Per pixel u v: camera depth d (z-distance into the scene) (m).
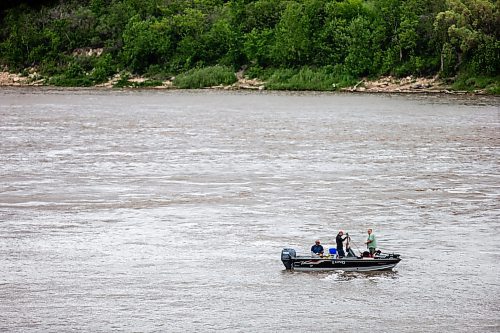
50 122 157.00
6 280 63.47
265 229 77.31
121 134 139.62
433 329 55.59
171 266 67.00
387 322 56.69
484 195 91.44
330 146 126.44
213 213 82.81
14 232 75.69
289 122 159.00
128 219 80.44
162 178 99.88
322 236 75.12
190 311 58.16
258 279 64.56
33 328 55.38
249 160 112.69
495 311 58.53
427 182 98.38
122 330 55.09
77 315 57.31
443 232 76.44
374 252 67.75
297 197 90.00
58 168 106.12
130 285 62.72
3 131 142.12
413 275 65.50
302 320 56.91
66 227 77.44
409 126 152.25
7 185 95.25
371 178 100.62
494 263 67.94
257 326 55.88
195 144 127.88
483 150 123.12
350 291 62.44
